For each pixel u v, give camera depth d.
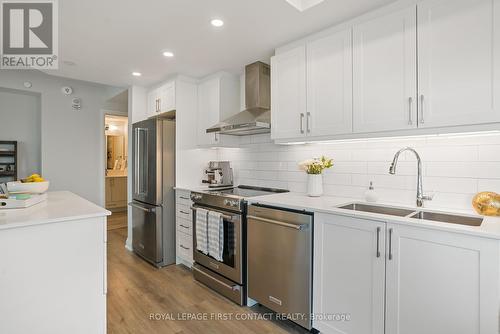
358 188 2.31
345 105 2.03
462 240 1.32
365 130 1.92
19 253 1.34
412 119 1.71
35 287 1.39
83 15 2.00
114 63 2.96
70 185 4.46
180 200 3.24
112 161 7.00
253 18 2.03
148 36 2.33
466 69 1.52
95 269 1.57
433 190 1.91
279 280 2.08
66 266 1.48
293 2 1.87
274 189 2.98
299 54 2.34
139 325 2.06
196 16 2.01
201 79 3.45
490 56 1.45
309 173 2.46
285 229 2.04
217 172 3.41
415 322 1.46
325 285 1.84
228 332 1.99
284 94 2.45
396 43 1.78
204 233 2.64
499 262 1.22
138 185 3.54
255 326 2.07
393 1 1.79
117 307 2.32
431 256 1.41
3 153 3.99
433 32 1.63
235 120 2.82
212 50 2.62
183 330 2.01
